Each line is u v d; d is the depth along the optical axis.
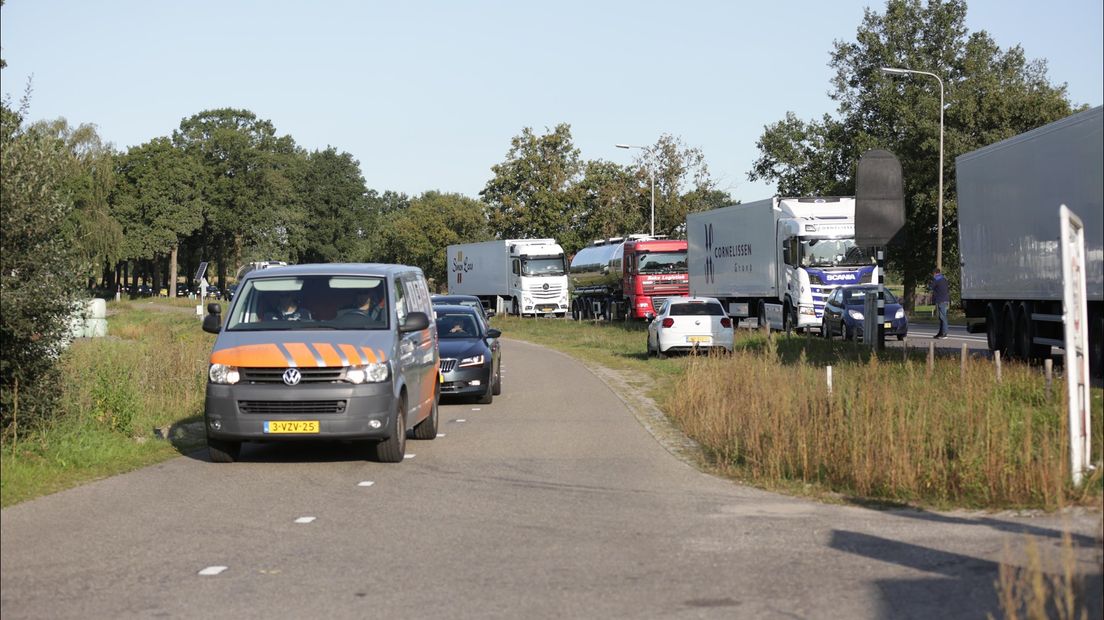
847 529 10.23
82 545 9.73
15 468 12.98
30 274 14.55
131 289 160.12
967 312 31.36
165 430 18.31
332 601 7.88
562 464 14.76
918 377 19.36
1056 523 10.16
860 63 86.12
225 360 14.56
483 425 19.50
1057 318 24.66
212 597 8.00
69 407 15.91
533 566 8.93
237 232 131.88
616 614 7.50
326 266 16.58
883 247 33.03
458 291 84.62
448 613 7.55
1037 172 25.41
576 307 76.12
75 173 15.50
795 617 7.36
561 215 96.38
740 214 48.78
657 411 21.50
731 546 9.60
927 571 8.51
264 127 136.88
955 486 11.88
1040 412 15.39
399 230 134.75
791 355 31.58
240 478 13.57
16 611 7.64
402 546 9.71
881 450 12.84
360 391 14.37
